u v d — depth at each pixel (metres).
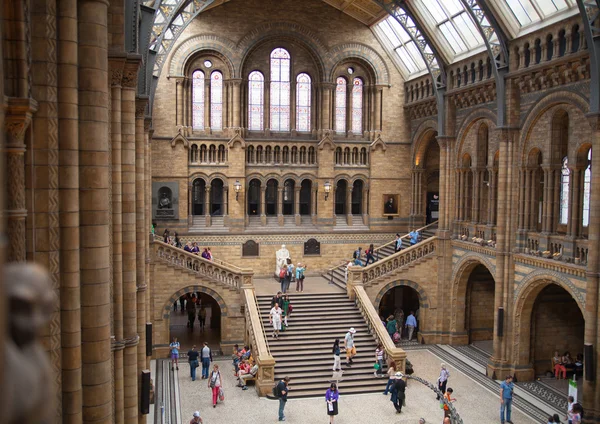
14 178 8.67
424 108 41.09
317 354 30.86
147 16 22.11
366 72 43.66
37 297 2.01
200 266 35.16
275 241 42.59
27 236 9.70
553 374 31.39
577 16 25.30
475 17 29.83
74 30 10.06
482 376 31.34
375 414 25.69
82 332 10.87
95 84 10.72
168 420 24.70
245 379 28.98
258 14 41.16
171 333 39.75
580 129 26.12
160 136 40.31
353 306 35.12
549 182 28.36
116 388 14.81
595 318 24.09
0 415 1.59
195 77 41.25
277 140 42.38
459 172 36.88
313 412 25.97
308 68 43.03
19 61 8.41
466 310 37.66
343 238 43.69
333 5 41.78
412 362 33.56
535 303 31.09
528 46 28.97
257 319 31.80
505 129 30.44
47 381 1.83
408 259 37.31
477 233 35.00
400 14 35.81
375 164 43.78
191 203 41.31
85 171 10.73
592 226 24.06
